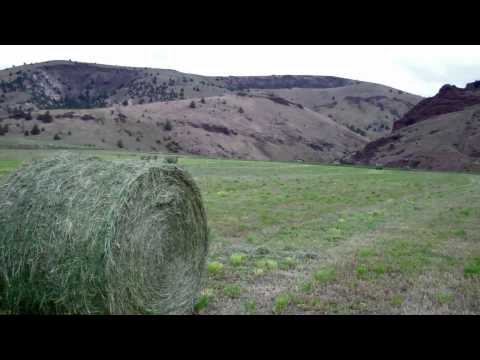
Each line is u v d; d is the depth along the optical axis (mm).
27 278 6844
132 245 7156
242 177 45094
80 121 183750
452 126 161500
